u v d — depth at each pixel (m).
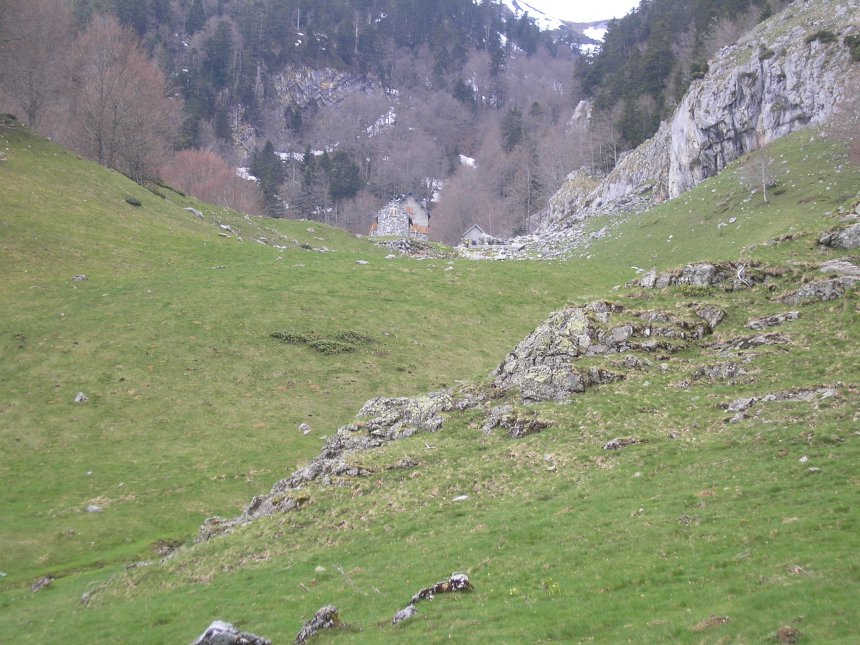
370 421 40.84
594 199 165.00
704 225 95.31
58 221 85.62
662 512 23.89
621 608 18.50
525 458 32.50
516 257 125.50
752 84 112.44
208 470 48.94
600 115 196.12
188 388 60.03
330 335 71.44
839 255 42.72
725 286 43.12
